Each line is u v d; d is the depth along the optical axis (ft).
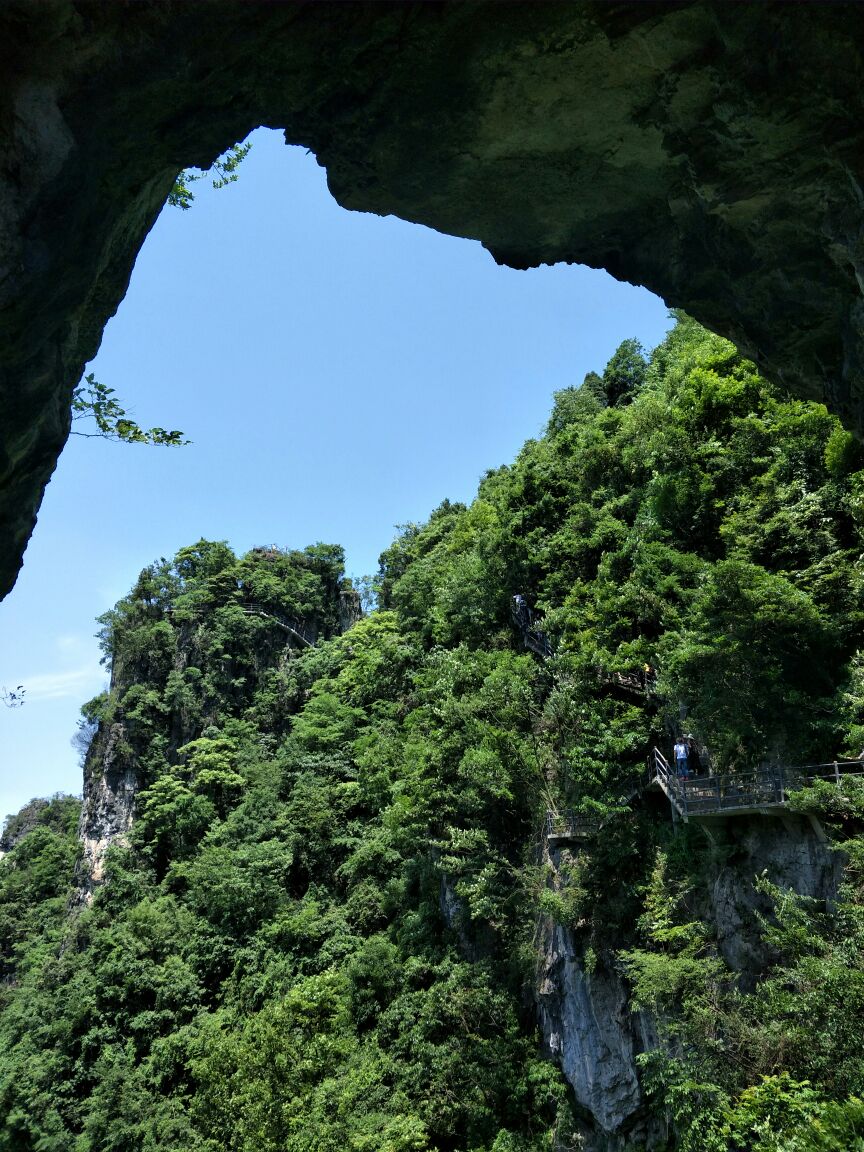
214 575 245.24
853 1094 41.22
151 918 145.89
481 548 118.83
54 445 32.07
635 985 66.54
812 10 26.18
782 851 58.54
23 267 25.63
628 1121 66.64
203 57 28.63
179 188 41.78
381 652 146.51
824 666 59.52
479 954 92.43
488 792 89.61
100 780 201.05
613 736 75.66
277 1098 69.00
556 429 148.97
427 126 34.78
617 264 44.42
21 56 24.79
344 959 115.55
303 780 159.43
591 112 33.73
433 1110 80.28
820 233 32.76
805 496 67.05
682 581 77.36
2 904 221.66
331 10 29.32
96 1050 132.36
